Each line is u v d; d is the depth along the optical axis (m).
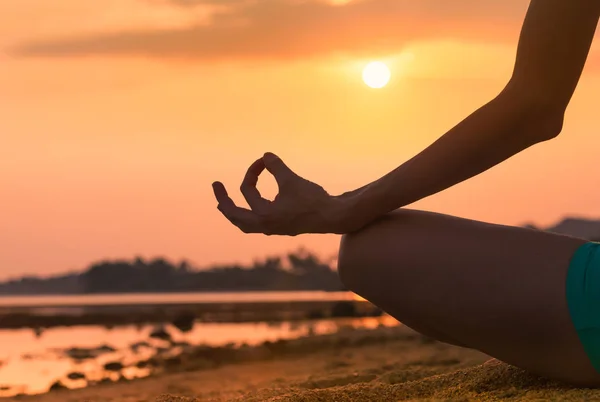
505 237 1.65
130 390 3.59
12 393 4.11
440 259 1.65
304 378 3.35
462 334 1.68
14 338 9.81
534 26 1.57
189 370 4.55
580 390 1.62
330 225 1.71
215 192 1.80
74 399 3.33
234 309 17.41
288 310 16.58
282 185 1.72
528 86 1.58
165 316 14.83
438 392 1.95
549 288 1.57
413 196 1.66
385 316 12.20
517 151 1.64
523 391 1.73
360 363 4.04
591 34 1.56
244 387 3.33
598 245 1.59
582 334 1.54
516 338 1.62
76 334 10.63
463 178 1.65
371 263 1.72
